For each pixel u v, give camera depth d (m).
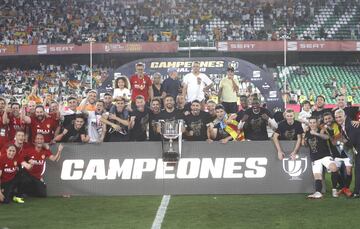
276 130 9.78
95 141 10.04
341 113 9.18
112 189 9.69
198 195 9.59
